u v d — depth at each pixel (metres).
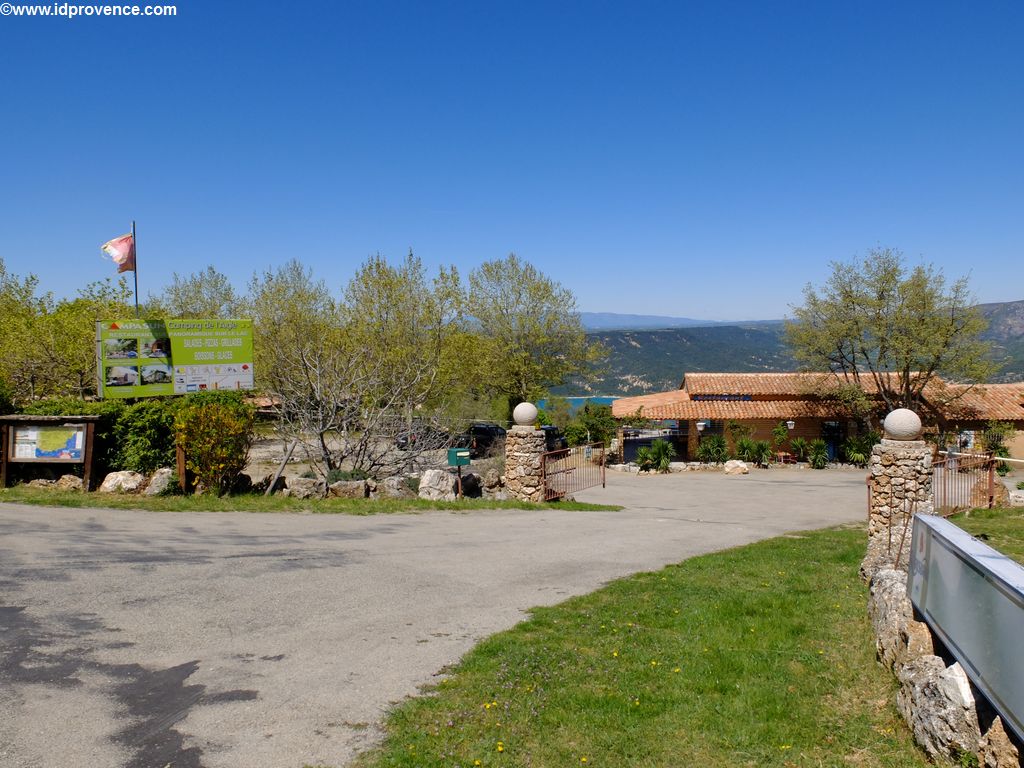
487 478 18.11
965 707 4.29
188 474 14.73
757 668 6.09
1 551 9.30
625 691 5.65
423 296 26.42
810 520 16.95
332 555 10.17
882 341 32.72
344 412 17.95
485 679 5.82
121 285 28.12
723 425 34.44
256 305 29.64
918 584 5.68
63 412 15.12
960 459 17.31
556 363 43.09
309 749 4.63
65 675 5.63
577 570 9.98
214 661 6.06
